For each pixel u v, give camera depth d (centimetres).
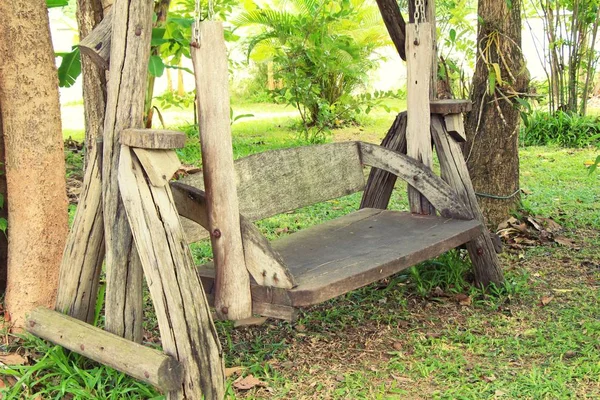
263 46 1295
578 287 505
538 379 364
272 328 436
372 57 1762
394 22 509
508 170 621
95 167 355
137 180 319
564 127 1093
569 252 581
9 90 373
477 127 614
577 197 749
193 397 311
